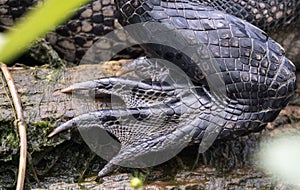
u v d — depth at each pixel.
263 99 2.20
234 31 2.20
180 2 2.21
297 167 2.23
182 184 2.20
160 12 2.20
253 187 2.21
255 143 2.26
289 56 2.37
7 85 2.21
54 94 2.22
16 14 2.31
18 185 2.15
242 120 2.20
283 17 2.30
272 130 2.28
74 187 2.19
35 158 2.19
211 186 2.20
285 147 2.26
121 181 2.19
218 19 2.20
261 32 2.21
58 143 2.19
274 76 2.20
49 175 2.20
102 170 2.19
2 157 2.18
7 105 2.19
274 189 2.21
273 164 2.24
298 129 2.29
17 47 1.00
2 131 2.18
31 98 2.21
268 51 2.20
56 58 2.30
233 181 2.21
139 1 2.20
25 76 2.24
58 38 2.33
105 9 2.31
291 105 2.32
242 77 2.19
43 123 2.19
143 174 2.20
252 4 2.27
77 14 2.31
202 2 2.23
